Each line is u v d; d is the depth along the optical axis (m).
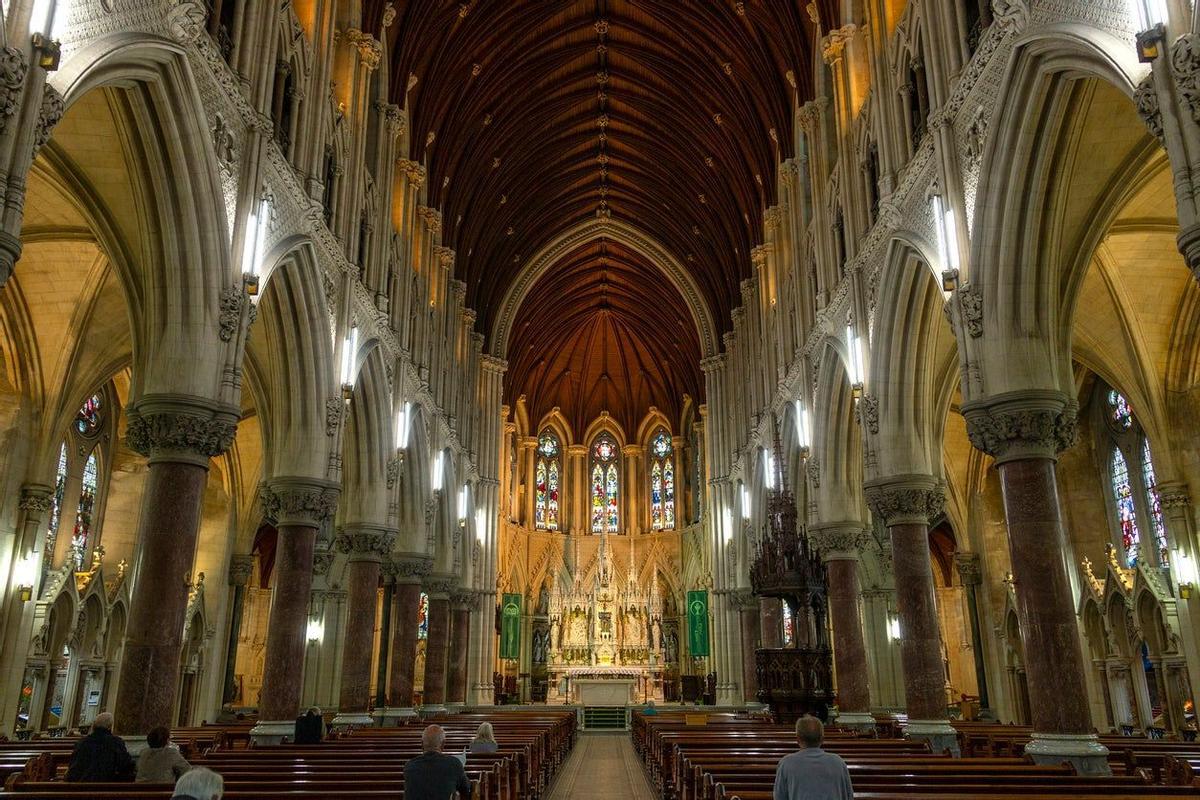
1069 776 8.80
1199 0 8.77
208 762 10.70
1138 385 22.34
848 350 21.00
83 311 21.28
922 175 16.50
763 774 9.61
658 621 48.72
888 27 19.58
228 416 13.33
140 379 13.62
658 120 38.47
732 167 36.97
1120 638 24.39
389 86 26.00
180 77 12.28
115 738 9.59
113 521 27.83
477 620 41.31
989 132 13.45
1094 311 21.92
